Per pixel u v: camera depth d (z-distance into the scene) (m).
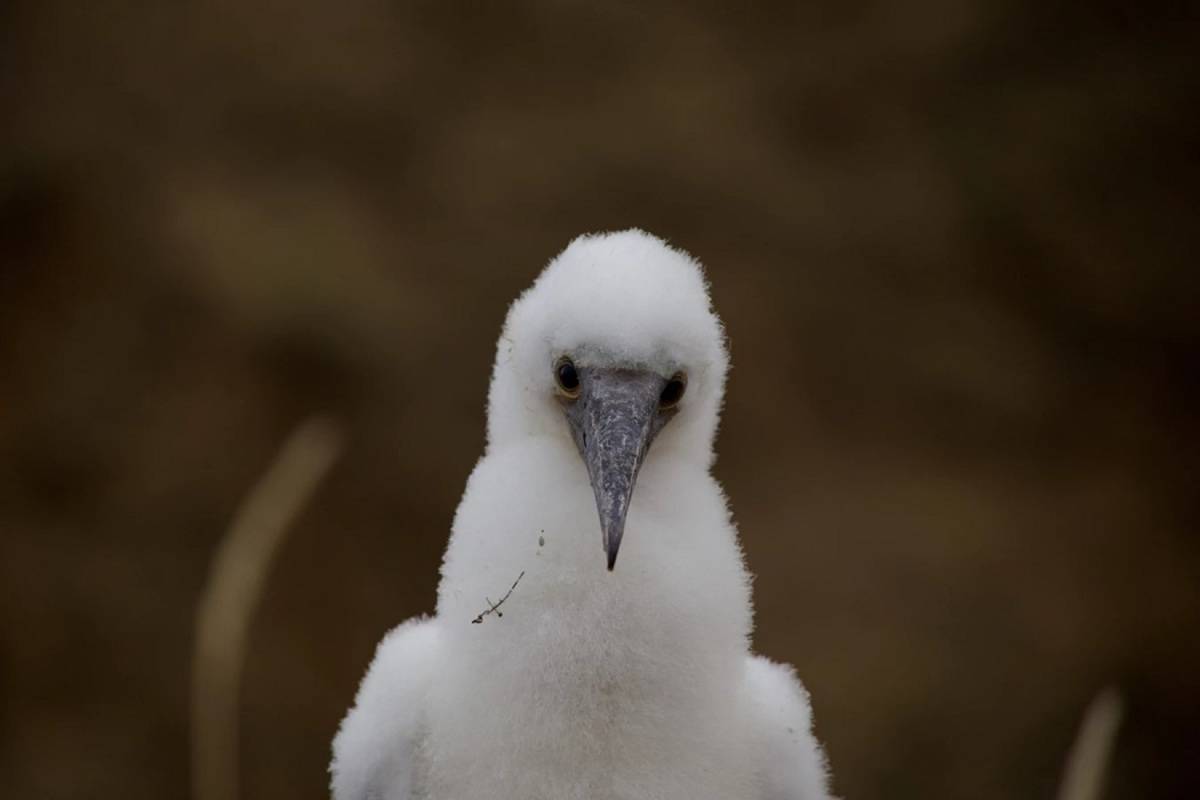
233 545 6.70
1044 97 16.66
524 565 5.79
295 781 14.13
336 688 14.41
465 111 16.23
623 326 5.89
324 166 15.95
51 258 15.51
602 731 5.74
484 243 15.75
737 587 5.98
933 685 14.66
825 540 15.10
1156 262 16.27
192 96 16.03
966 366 15.88
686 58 16.56
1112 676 14.94
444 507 14.93
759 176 16.20
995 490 15.53
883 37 16.59
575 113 16.30
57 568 14.68
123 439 14.96
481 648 5.80
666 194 16.02
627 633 5.71
